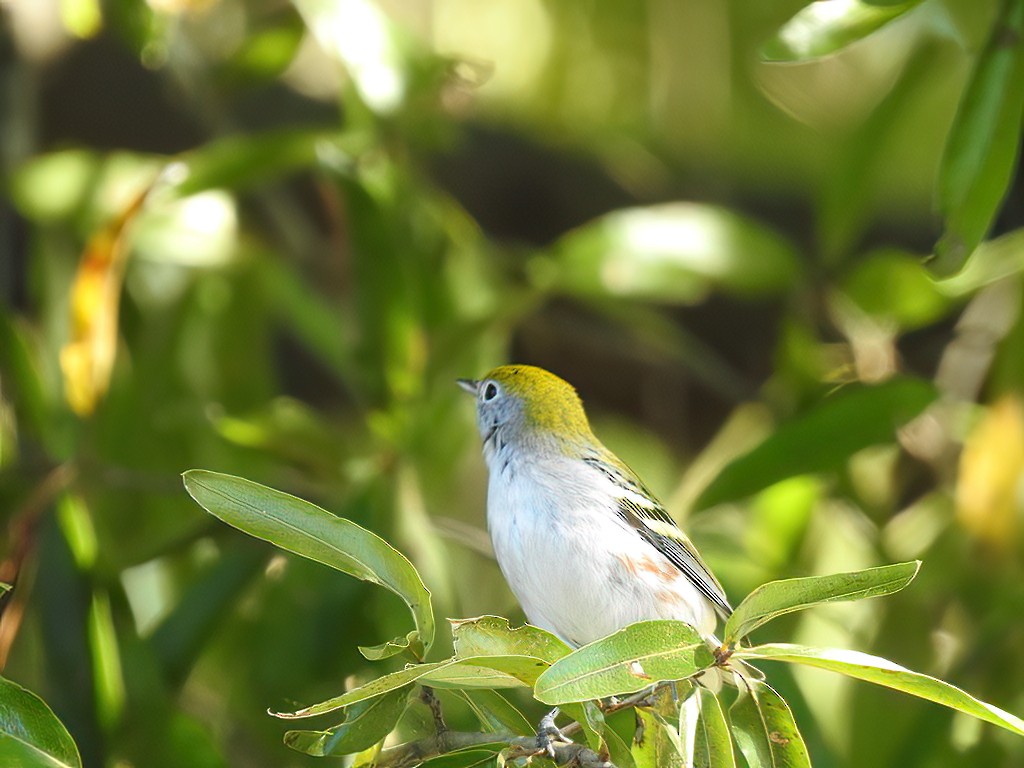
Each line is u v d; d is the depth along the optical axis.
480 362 11.10
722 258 11.24
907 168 14.71
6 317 9.75
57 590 8.57
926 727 9.40
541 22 13.18
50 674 8.41
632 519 8.63
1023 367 10.70
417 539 9.61
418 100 10.50
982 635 10.09
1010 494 10.59
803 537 10.90
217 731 9.42
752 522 10.99
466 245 11.62
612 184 13.92
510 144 13.73
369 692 5.27
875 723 10.28
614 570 8.47
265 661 9.22
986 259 10.58
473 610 12.19
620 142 13.51
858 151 10.80
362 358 9.84
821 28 6.79
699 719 5.69
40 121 12.65
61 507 8.80
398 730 6.73
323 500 10.24
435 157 13.50
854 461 11.51
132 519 11.05
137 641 8.59
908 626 10.55
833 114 13.35
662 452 13.95
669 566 8.64
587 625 8.53
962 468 10.86
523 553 8.54
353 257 9.86
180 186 10.16
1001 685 10.28
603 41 13.11
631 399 14.06
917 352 13.39
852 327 11.24
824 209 11.09
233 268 11.91
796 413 10.71
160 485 9.87
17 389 9.82
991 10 10.16
